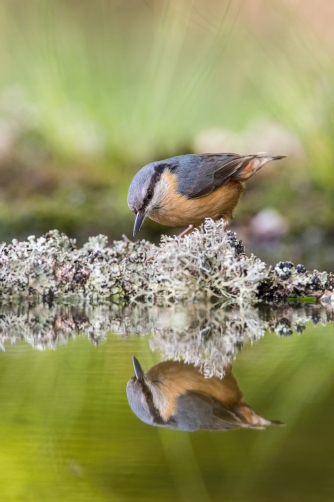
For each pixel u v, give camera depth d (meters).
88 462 4.30
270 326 8.38
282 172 18.86
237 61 19.88
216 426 4.88
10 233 16.69
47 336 7.88
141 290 10.44
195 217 11.43
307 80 18.05
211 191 11.28
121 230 16.75
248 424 4.90
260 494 3.87
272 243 16.80
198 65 19.72
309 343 7.36
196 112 21.47
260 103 21.11
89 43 20.48
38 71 20.48
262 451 4.40
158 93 19.91
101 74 20.45
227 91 21.45
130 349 7.14
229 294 10.20
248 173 11.62
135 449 4.45
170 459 4.30
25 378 5.98
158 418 4.98
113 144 19.88
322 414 5.08
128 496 3.94
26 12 20.45
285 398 5.38
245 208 17.77
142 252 10.73
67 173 18.98
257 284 10.09
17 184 18.48
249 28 18.80
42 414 5.03
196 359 6.65
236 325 8.45
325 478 4.07
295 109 18.22
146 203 11.05
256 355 6.82
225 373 6.12
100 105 20.27
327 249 15.96
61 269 10.60
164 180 11.12
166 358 6.71
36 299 10.41
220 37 18.86
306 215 17.17
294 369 6.26
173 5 19.30
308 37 18.38
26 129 20.00
